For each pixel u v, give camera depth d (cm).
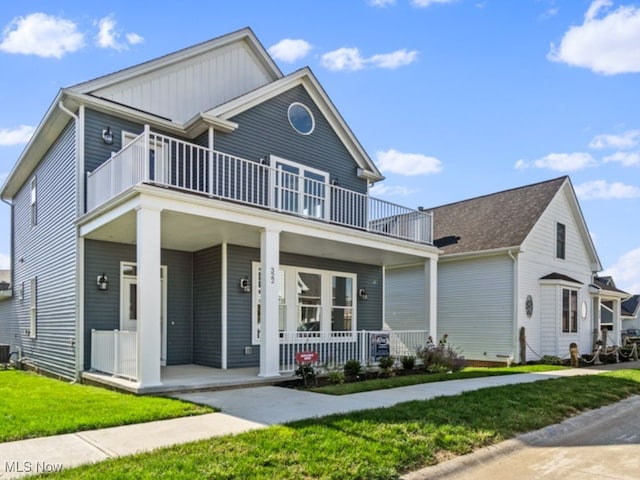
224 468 410
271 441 489
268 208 1019
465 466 479
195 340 1212
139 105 1166
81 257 1027
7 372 1298
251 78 1427
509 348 1617
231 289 1155
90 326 1025
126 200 832
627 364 1723
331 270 1419
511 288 1633
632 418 748
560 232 1914
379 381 980
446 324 1792
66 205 1119
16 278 1639
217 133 1150
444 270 1823
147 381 774
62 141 1180
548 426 646
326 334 1274
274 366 952
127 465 414
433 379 1045
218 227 977
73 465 420
